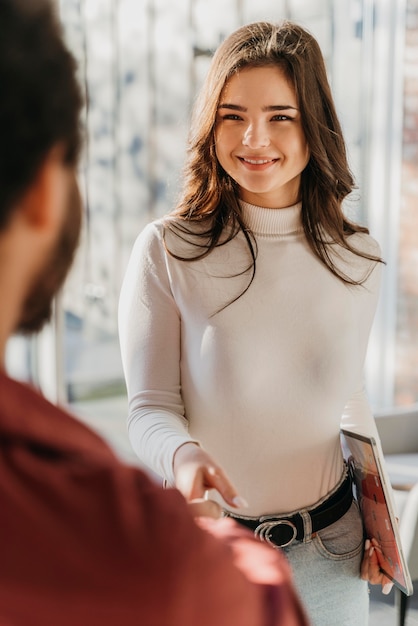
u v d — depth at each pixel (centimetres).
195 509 89
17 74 44
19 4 45
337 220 167
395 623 311
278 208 164
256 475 154
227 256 160
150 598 43
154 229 162
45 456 46
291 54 156
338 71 446
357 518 161
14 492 44
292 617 51
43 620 42
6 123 44
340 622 158
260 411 154
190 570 44
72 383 404
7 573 42
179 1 396
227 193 164
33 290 50
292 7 425
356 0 444
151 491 47
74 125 48
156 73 396
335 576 157
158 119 400
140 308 158
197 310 156
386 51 451
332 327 162
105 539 44
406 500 298
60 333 392
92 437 49
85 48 380
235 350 154
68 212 49
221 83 158
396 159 462
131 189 399
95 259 397
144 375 155
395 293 473
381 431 340
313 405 157
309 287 162
